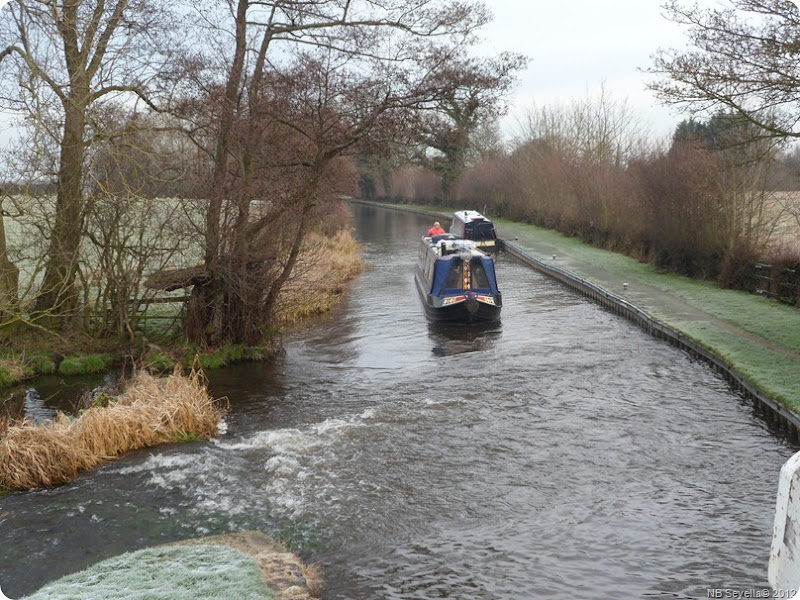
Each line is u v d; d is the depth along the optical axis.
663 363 17.91
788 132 18.61
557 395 15.42
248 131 17.84
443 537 9.52
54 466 11.17
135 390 14.21
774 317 20.73
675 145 30.75
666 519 9.93
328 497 10.66
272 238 19.38
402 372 17.45
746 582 8.42
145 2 16.62
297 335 21.67
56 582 8.12
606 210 41.22
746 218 27.72
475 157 70.06
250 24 17.61
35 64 14.13
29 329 18.39
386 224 65.38
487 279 23.55
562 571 8.70
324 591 8.32
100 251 18.73
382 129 17.75
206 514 10.12
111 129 16.72
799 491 3.05
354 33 17.80
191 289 20.44
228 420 14.08
